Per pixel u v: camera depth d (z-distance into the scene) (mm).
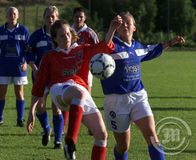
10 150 12227
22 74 15891
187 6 64375
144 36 62719
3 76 15969
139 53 9547
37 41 13164
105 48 9109
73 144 7996
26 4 71250
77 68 8852
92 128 8680
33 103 9156
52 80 8898
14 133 14445
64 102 8508
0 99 16094
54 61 8867
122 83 9367
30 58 13234
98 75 8891
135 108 9328
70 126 8094
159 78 32156
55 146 12453
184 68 40094
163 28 64125
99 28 60875
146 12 63281
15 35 15844
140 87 9508
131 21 9508
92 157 8797
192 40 64438
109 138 13570
